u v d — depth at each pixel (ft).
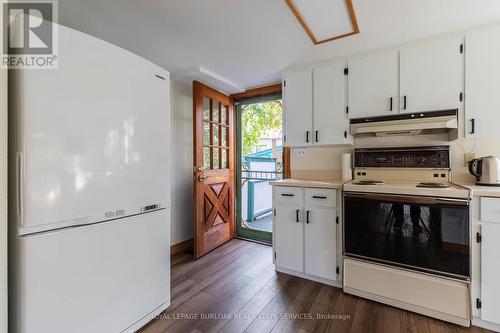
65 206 3.64
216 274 7.40
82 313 3.90
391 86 6.53
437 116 5.92
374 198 5.84
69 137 3.67
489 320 4.80
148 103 4.98
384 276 5.74
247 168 13.48
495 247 4.74
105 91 4.15
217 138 10.05
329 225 6.56
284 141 8.24
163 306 5.45
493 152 6.08
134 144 4.68
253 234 10.76
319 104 7.57
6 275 3.19
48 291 3.51
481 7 5.05
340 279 6.46
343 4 4.94
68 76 3.65
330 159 8.21
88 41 3.90
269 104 14.02
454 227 5.05
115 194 4.34
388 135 7.32
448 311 5.09
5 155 3.19
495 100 5.48
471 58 5.68
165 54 7.09
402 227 5.58
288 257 7.25
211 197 9.39
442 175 6.47
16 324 3.34
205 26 5.64
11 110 3.31
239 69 8.21
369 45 6.57
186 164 9.77
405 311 5.52
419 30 5.88
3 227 3.16
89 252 3.99
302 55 7.17
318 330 4.91
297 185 7.05
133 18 5.26
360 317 5.32
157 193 5.21
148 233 5.02
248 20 5.42
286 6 4.94
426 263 5.34
